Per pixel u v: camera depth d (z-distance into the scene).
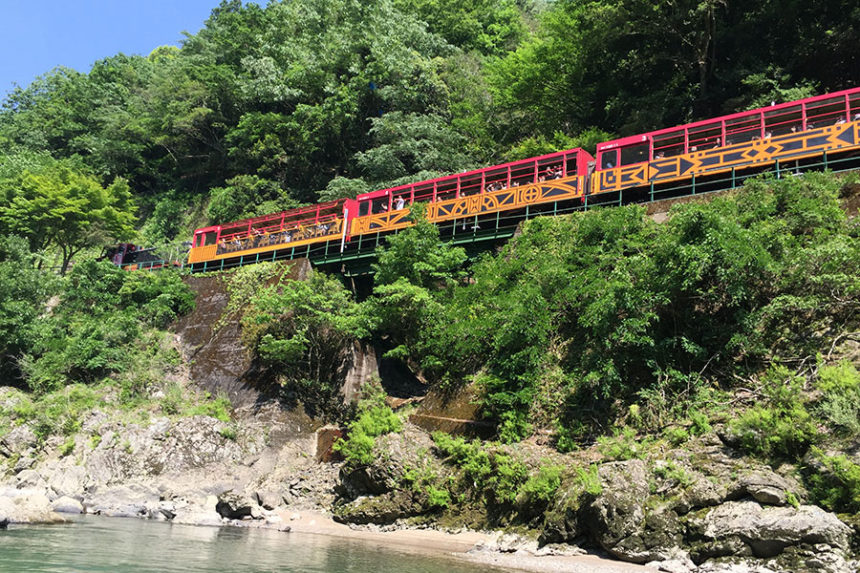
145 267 43.41
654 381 19.06
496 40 61.94
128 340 31.98
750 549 13.34
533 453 18.56
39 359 31.38
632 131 36.09
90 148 61.88
